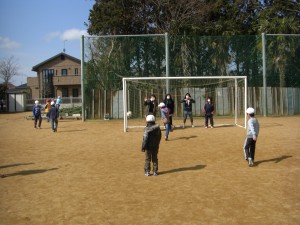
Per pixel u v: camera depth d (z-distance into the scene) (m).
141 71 25.73
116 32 35.09
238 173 8.86
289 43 26.20
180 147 12.77
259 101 26.12
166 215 6.05
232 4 35.09
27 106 46.88
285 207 6.32
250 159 9.62
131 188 7.72
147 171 8.78
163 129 18.17
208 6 33.81
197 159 10.65
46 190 7.69
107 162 10.48
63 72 54.53
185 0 33.34
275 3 33.78
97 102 25.31
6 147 13.53
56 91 53.56
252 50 26.20
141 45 25.70
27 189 7.78
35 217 6.11
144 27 34.91
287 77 26.38
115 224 5.71
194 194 7.18
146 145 8.55
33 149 13.02
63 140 15.24
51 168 9.80
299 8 33.22
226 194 7.14
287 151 11.62
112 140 14.93
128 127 19.42
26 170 9.59
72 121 25.11
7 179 8.66
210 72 26.47
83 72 25.05
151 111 16.92
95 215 6.14
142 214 6.13
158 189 7.60
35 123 20.58
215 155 11.21
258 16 33.34
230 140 14.16
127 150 12.44
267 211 6.13
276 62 26.09
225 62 26.36
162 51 25.86
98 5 34.84
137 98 25.33
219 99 26.19
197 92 26.06
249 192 7.25
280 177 8.40
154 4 34.16
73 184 8.13
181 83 26.02
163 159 10.74
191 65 26.34
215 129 18.00
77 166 10.02
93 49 25.20
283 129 17.56
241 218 5.84
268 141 13.71
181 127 19.03
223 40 26.36
